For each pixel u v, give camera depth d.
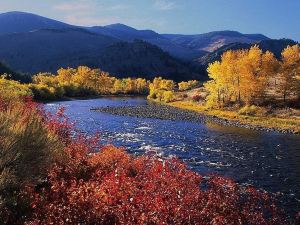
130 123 57.34
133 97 145.62
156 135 45.44
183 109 87.00
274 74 78.12
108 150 15.09
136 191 9.56
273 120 64.00
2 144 9.97
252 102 79.12
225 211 9.55
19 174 9.94
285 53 79.12
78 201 8.89
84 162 13.38
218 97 85.06
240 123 61.44
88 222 8.20
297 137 48.66
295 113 69.00
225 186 13.34
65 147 14.23
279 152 37.19
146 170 12.96
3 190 9.13
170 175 10.71
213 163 30.91
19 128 10.73
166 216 8.07
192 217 8.43
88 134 42.59
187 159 32.09
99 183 11.05
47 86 112.12
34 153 10.59
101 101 112.31
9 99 21.44
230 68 79.62
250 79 76.12
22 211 8.97
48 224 8.06
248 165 30.59
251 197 12.25
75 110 76.38
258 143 42.62
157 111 79.88
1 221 8.28
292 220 15.71
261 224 10.75
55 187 10.16
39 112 18.19
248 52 85.88
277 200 20.95
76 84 135.75
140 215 8.10
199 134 48.06
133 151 34.25
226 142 42.47
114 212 8.41
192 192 9.82
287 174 27.75
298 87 75.75
